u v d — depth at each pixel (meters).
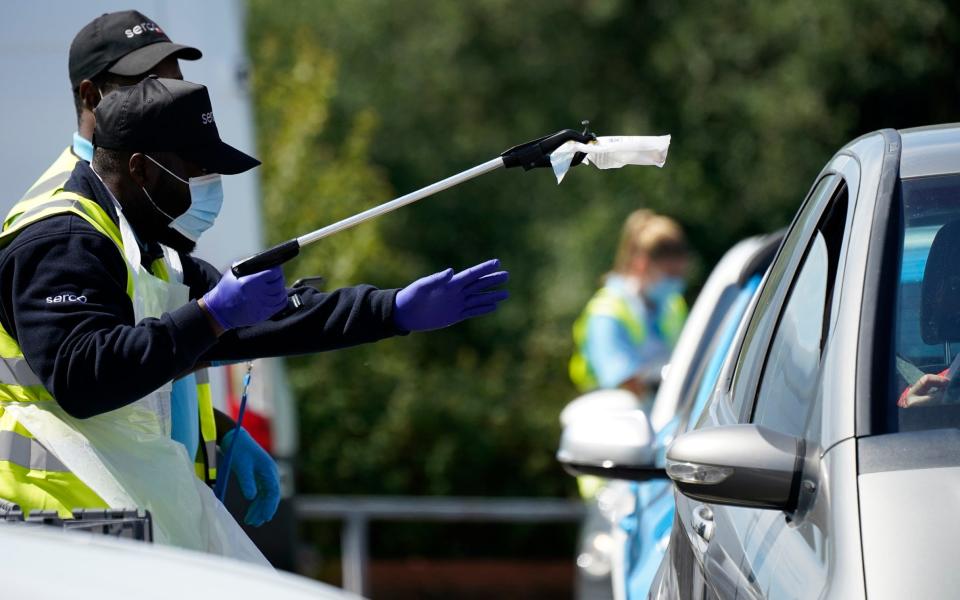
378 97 61.22
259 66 46.88
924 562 8.41
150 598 7.56
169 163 12.66
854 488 9.02
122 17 14.84
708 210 50.59
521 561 41.56
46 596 7.47
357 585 33.75
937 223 10.88
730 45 50.19
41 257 11.82
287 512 22.58
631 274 28.95
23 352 11.75
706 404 13.72
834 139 48.59
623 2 54.44
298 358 40.62
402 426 41.09
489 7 57.84
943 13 46.50
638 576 17.14
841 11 47.34
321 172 44.22
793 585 8.86
